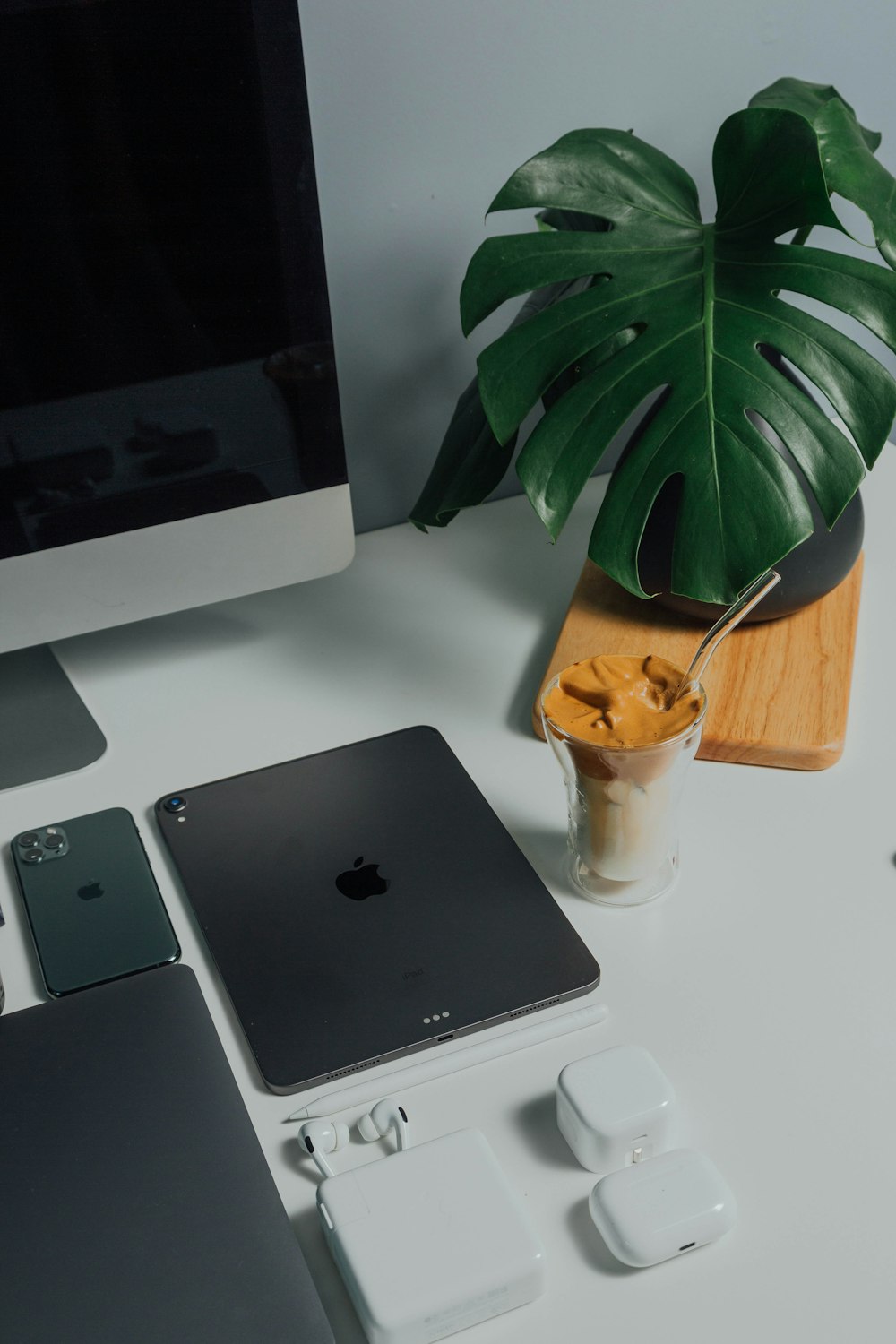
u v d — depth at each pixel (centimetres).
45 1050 58
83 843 71
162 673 86
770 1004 60
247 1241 50
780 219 72
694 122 100
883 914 64
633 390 70
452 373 103
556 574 96
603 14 91
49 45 58
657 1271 49
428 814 72
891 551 95
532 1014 60
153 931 65
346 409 100
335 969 62
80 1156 53
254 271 68
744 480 66
